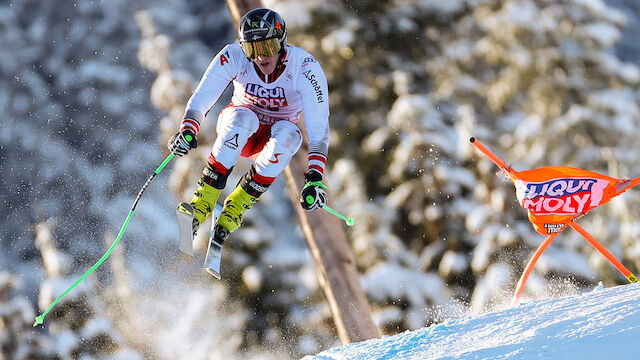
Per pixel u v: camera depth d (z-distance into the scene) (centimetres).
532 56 4934
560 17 4962
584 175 1641
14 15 8125
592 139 4788
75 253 6344
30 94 7788
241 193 1473
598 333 969
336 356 1294
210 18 9238
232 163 1434
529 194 1648
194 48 8044
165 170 6019
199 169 4669
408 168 4472
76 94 7775
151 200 5925
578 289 4231
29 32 8031
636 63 9788
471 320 1266
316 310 4688
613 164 4744
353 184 4650
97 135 7469
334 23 4800
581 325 1022
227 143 1426
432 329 1271
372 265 4444
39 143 7475
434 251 4384
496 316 1256
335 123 4834
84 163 7312
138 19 6544
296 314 4728
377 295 4275
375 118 4806
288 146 1443
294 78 1436
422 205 4431
